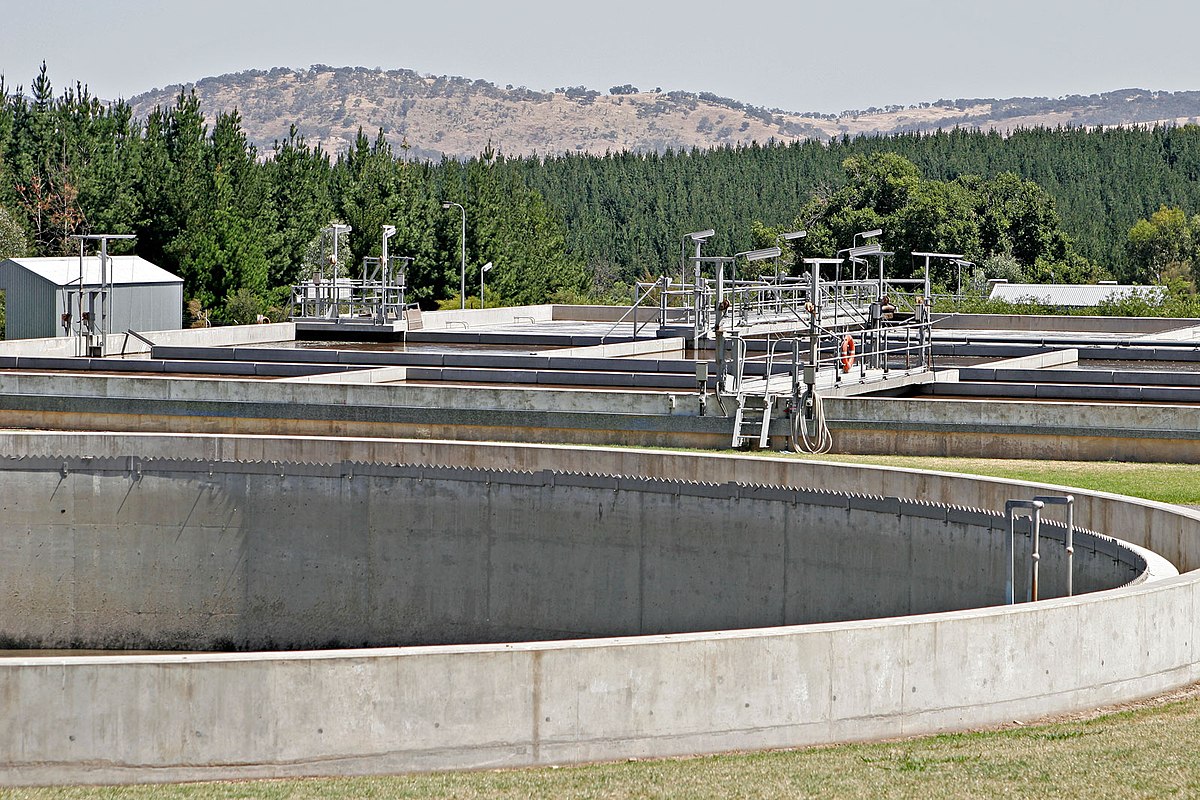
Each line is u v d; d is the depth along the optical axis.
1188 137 194.00
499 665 13.41
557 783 12.87
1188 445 30.91
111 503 32.09
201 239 83.50
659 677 13.65
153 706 13.51
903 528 26.02
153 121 90.12
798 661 13.93
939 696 14.43
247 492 31.70
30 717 13.55
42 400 36.62
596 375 39.06
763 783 12.69
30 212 87.94
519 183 114.62
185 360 43.62
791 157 188.25
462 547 30.59
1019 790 12.41
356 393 35.25
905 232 113.69
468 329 65.50
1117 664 15.42
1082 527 23.64
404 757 13.48
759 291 61.16
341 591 31.47
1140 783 12.52
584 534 29.55
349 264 95.00
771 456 29.64
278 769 13.51
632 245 149.25
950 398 38.00
